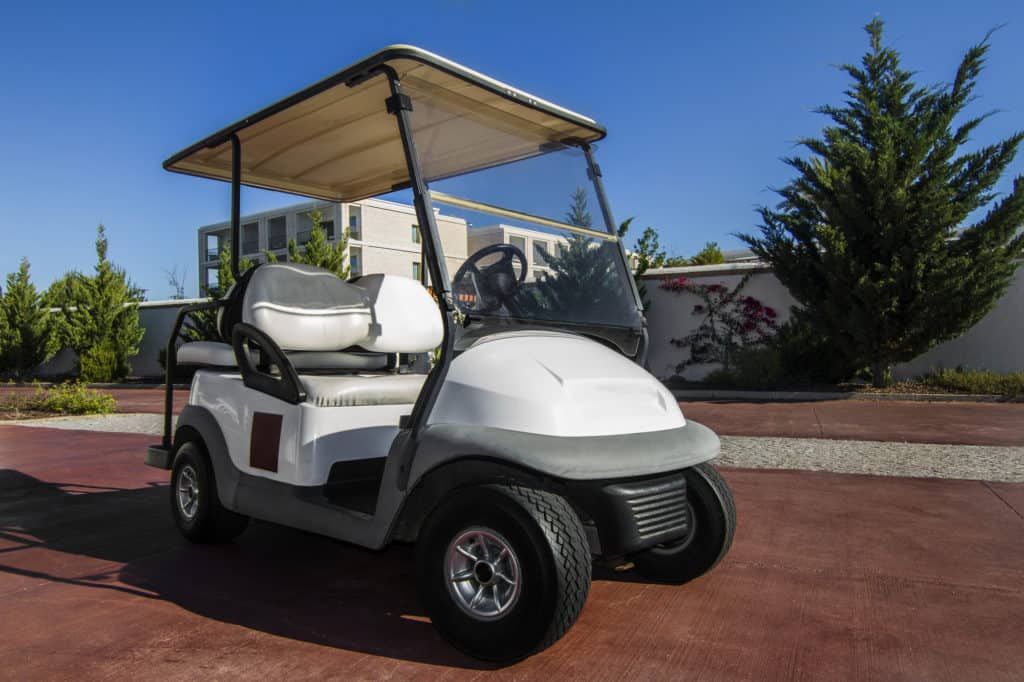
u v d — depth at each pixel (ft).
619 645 8.20
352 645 8.29
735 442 22.26
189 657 7.99
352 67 9.27
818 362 36.63
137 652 8.14
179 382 59.98
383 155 13.19
